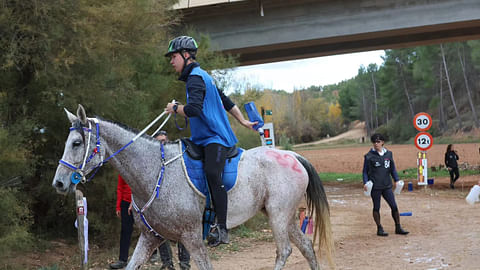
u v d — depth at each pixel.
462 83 69.38
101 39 8.73
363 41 24.39
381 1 19.95
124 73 9.70
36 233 9.98
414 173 25.72
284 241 5.54
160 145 4.94
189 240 4.86
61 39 8.49
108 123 4.76
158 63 11.39
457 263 6.82
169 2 12.42
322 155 53.00
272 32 21.08
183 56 5.09
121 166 4.79
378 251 8.09
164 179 4.81
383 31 20.11
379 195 9.85
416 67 68.69
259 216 12.42
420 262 7.04
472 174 24.11
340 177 28.31
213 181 4.91
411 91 77.31
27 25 8.15
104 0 8.98
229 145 5.18
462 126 62.31
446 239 8.88
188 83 4.96
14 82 8.77
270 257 8.27
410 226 10.83
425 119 17.02
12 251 7.98
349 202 16.77
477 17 19.00
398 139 75.81
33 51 8.41
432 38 23.41
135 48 10.04
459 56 64.50
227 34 21.38
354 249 8.41
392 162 9.95
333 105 138.88
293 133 110.44
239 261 7.95
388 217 12.59
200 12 20.94
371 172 9.91
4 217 7.37
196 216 4.86
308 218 8.70
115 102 9.50
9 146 7.38
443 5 19.33
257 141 13.71
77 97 9.03
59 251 9.09
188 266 6.94
